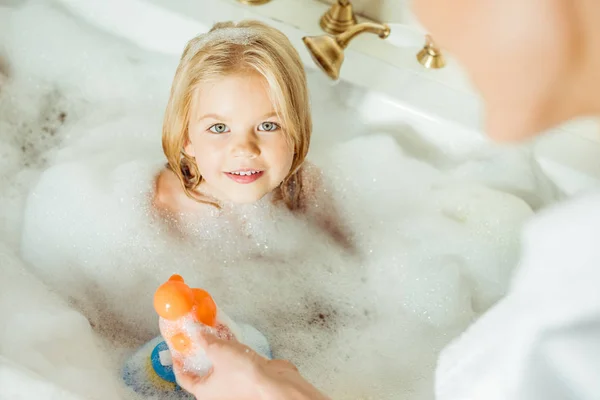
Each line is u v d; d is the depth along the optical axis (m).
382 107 1.31
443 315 1.19
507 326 0.51
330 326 1.23
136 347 1.17
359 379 1.15
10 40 1.42
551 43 0.35
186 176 1.22
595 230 0.44
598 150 1.22
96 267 1.22
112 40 1.42
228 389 0.83
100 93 1.43
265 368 0.82
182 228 1.26
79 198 1.22
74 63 1.43
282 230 1.31
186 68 1.06
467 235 1.24
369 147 1.31
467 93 1.30
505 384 0.49
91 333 1.13
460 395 0.56
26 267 1.19
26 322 1.03
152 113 1.40
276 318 1.24
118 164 1.29
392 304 1.23
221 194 1.22
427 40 1.30
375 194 1.32
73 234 1.22
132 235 1.23
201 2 1.35
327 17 1.32
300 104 1.11
